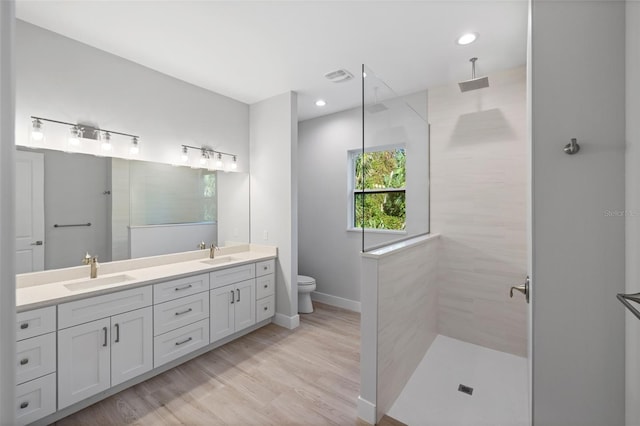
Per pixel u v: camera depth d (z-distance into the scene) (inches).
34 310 66.0
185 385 85.4
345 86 121.0
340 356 102.6
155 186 108.7
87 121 90.4
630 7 34.2
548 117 39.8
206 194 125.8
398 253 81.4
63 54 85.5
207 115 124.6
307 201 167.8
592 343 37.7
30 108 80.0
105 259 95.8
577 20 38.5
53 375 68.6
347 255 151.6
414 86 119.0
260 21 79.0
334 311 147.9
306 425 70.5
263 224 136.7
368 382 71.4
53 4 72.0
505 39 86.5
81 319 73.1
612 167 36.9
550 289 39.7
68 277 87.0
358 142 145.9
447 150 116.5
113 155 97.0
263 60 99.7
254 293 120.7
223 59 99.1
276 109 131.2
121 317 80.4
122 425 70.0
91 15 76.3
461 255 113.8
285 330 124.6
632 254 33.6
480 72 107.1
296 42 88.9
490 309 108.1
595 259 37.6
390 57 97.1
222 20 78.5
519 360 100.0
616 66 36.7
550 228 39.8
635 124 32.5
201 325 100.8
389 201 93.0
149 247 107.6
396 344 80.7
